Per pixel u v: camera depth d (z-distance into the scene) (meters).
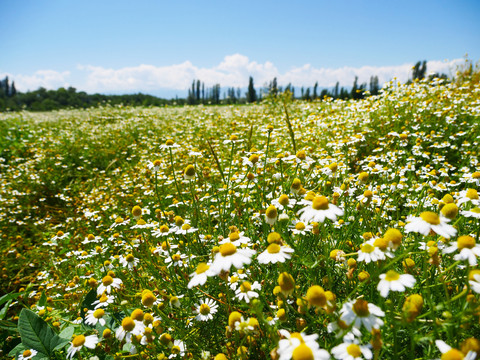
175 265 2.29
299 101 11.40
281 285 1.46
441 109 5.15
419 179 3.76
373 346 1.21
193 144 6.90
